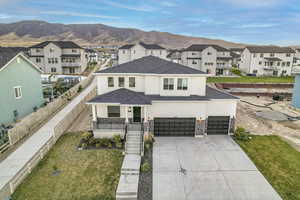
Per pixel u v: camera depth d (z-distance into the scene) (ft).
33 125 68.23
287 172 47.26
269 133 69.51
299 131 71.67
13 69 70.69
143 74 65.57
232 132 67.56
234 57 251.80
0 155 50.88
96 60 292.40
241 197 39.63
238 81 170.60
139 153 54.29
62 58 187.62
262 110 96.99
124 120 66.03
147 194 40.19
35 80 85.76
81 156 53.06
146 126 61.05
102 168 47.96
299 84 96.99
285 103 110.32
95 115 61.57
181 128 65.67
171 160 52.08
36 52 186.70
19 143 57.36
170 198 39.29
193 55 211.82
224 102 65.36
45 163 49.49
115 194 39.78
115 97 62.54
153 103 63.10
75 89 116.47
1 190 36.94
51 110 82.64
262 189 41.75
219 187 42.34
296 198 39.19
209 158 53.11
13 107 71.15
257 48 217.97
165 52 221.66
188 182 43.86
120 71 67.31
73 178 44.16
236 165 50.06
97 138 61.46
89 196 39.09
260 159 52.75
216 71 211.20
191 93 66.49
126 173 46.01
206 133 67.62
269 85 152.35
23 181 42.68
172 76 64.64
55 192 39.83
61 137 64.59
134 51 219.00
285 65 208.33
